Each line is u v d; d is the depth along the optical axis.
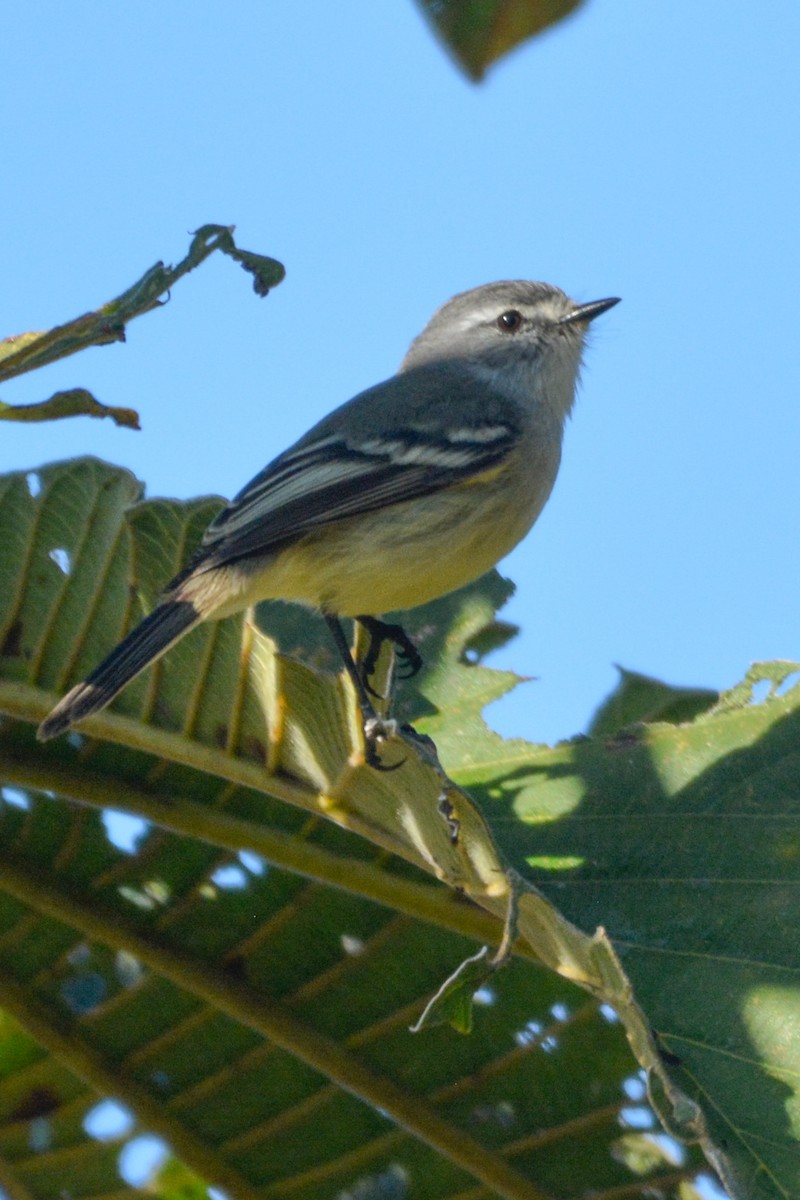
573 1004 8.30
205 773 8.42
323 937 8.57
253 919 8.66
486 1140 8.52
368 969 8.57
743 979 7.65
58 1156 9.27
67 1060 8.90
